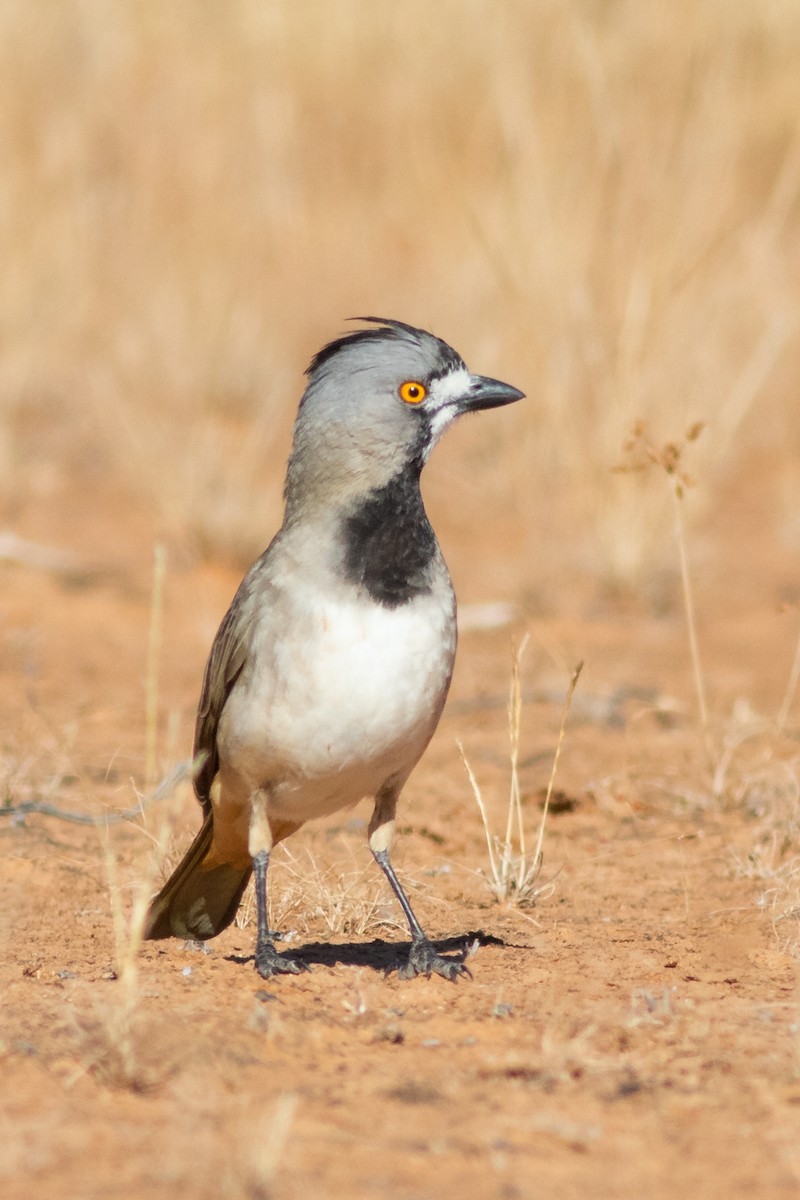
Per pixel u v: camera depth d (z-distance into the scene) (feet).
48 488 66.49
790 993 24.80
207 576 57.77
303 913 30.50
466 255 80.02
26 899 30.48
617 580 56.85
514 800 32.04
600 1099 20.30
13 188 78.23
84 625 51.47
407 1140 18.85
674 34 64.59
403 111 92.02
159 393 73.92
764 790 37.35
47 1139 18.56
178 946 28.78
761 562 59.93
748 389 62.85
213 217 86.84
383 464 26.30
